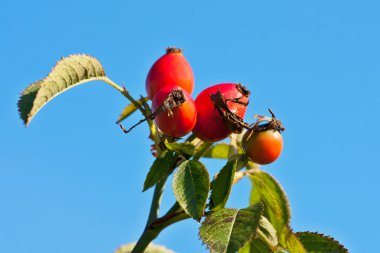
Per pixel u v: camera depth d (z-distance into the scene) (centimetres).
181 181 37
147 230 38
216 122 38
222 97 38
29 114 37
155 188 38
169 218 38
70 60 38
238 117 38
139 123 38
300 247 36
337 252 37
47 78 37
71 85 38
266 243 37
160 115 38
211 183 38
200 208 36
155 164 37
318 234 37
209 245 35
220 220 36
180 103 38
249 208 36
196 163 37
